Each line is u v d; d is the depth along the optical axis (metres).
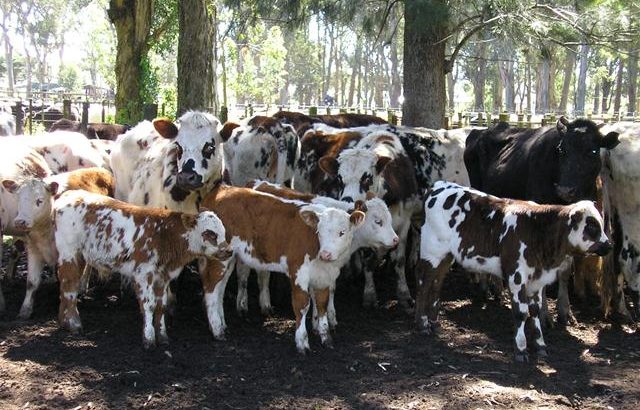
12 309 7.80
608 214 8.05
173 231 6.67
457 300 8.93
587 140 7.79
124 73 22.97
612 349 7.09
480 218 7.00
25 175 8.40
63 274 7.05
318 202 7.48
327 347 6.93
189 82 15.98
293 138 9.76
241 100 54.97
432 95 14.62
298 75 84.69
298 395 5.76
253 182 8.06
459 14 13.74
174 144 7.73
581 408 5.66
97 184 8.27
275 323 7.71
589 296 9.02
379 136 9.28
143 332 6.68
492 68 64.94
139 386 5.82
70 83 92.62
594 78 73.94
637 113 51.38
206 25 15.91
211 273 7.03
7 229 8.05
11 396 5.56
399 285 8.64
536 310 6.87
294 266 6.67
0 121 13.70
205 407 5.50
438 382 6.09
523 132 9.65
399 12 15.96
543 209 6.63
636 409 5.65
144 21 22.64
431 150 10.23
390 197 8.42
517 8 12.44
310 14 14.87
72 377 5.96
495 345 7.20
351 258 9.52
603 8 12.69
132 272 6.71
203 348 6.80
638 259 7.85
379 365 6.48
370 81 88.88
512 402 5.71
